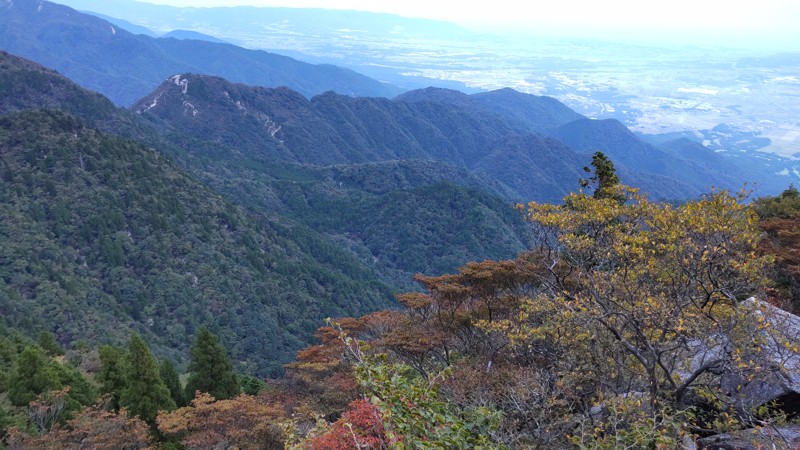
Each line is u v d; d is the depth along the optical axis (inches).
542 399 367.6
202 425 769.6
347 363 839.1
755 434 267.4
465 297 697.6
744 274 341.4
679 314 325.7
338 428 290.4
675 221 375.6
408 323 768.3
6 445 791.7
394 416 250.2
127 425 834.8
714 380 336.5
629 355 370.6
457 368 481.7
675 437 281.9
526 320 469.1
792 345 277.6
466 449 261.0
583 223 478.0
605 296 355.9
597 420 319.0
